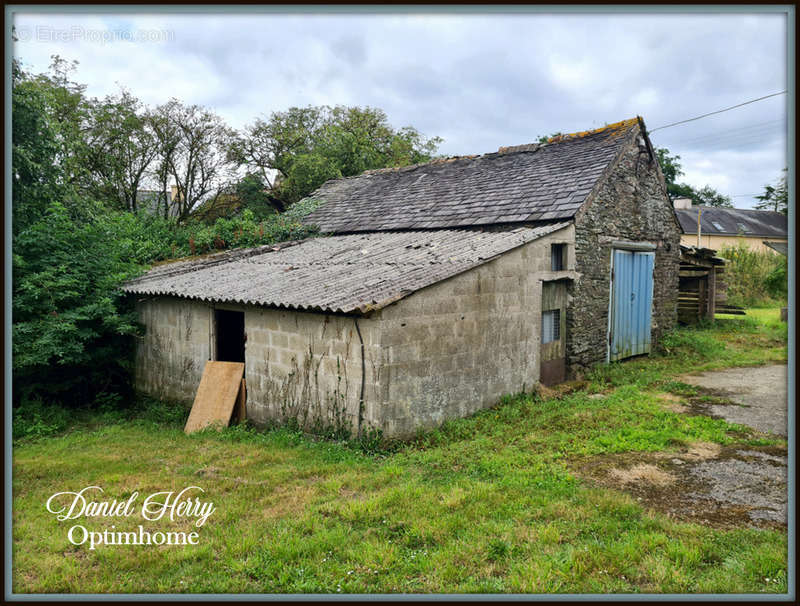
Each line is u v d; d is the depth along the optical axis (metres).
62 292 9.63
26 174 10.29
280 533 4.77
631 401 9.14
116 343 11.30
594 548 4.38
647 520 4.82
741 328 17.17
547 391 9.98
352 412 7.52
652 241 13.71
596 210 11.58
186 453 7.33
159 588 3.97
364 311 6.91
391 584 3.99
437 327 7.95
